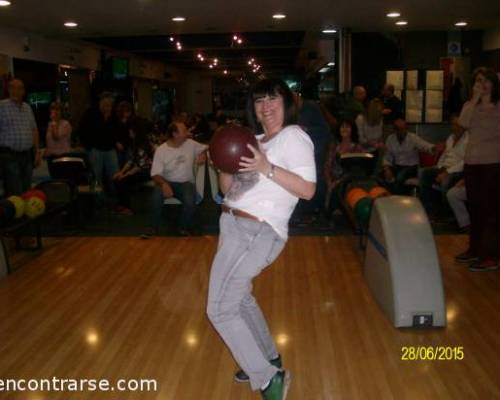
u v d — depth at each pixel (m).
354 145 6.74
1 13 8.02
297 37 13.60
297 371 2.98
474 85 4.37
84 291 4.30
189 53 17.05
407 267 3.54
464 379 2.86
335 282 4.40
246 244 2.31
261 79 2.49
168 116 18.92
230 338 2.38
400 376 2.90
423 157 7.38
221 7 7.88
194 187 6.02
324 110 6.94
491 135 4.37
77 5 7.48
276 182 2.23
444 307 3.46
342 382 2.85
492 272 4.52
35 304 4.04
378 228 3.85
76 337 3.47
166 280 4.52
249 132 2.27
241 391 2.80
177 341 3.39
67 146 7.55
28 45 9.87
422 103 10.77
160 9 7.93
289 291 4.22
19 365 3.11
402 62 11.55
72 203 6.18
